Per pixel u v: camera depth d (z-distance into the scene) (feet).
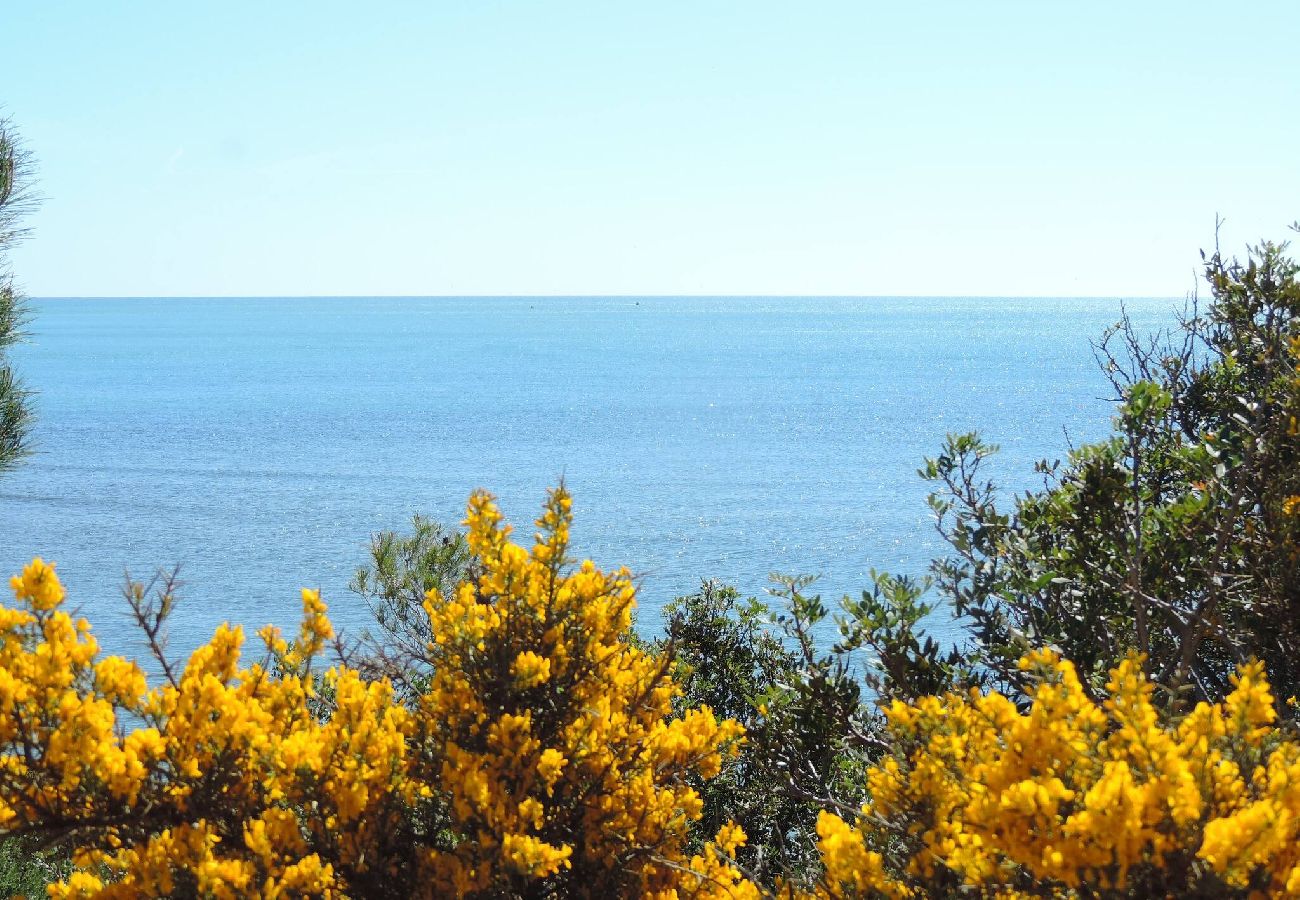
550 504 11.96
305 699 11.57
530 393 375.25
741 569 120.57
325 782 10.59
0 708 9.56
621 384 408.05
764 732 14.17
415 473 204.03
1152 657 14.12
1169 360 17.07
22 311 23.76
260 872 9.78
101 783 9.66
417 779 11.41
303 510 163.63
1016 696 13.83
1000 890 7.68
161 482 191.93
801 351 624.18
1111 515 13.76
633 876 11.71
